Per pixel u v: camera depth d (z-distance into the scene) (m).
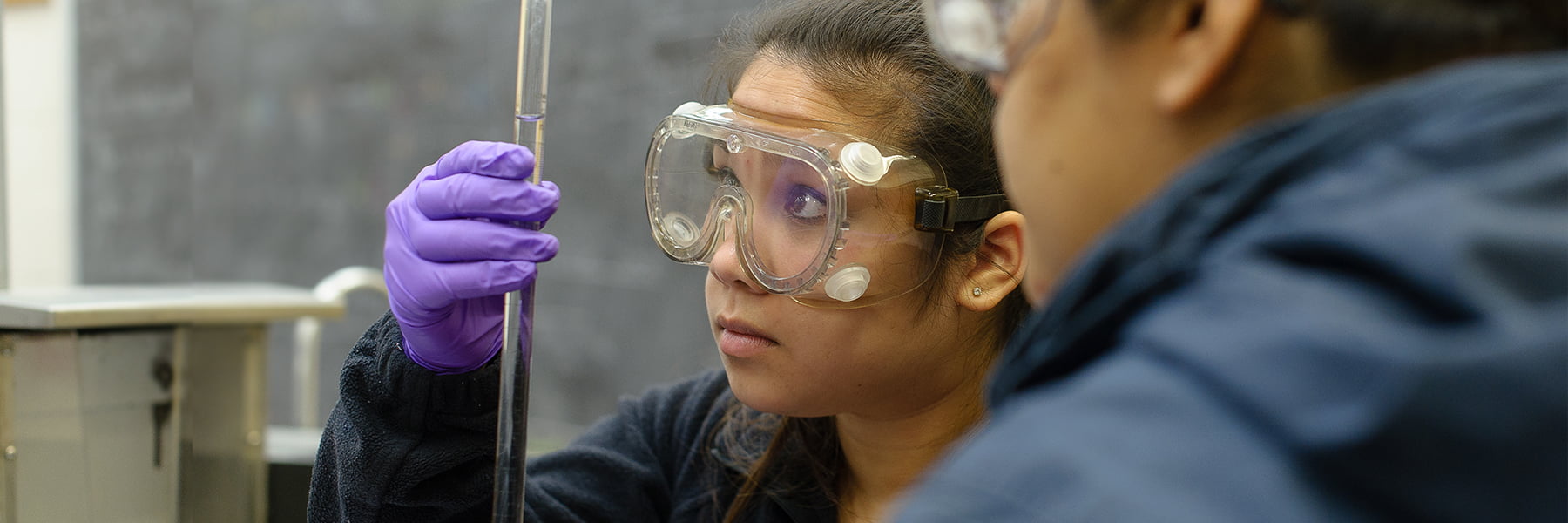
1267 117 0.50
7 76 4.04
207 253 3.85
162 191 3.95
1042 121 0.55
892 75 1.04
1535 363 0.39
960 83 1.05
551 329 2.93
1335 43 0.48
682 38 2.63
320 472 1.16
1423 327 0.40
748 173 1.00
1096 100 0.53
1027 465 0.42
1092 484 0.40
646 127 2.72
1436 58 0.48
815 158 0.97
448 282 1.00
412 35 3.33
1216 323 0.42
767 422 1.20
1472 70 0.45
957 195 1.02
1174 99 0.50
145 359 1.52
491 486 1.12
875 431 1.12
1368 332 0.40
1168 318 0.44
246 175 3.76
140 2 3.92
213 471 1.66
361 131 3.47
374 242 3.47
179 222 3.90
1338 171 0.44
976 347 1.09
